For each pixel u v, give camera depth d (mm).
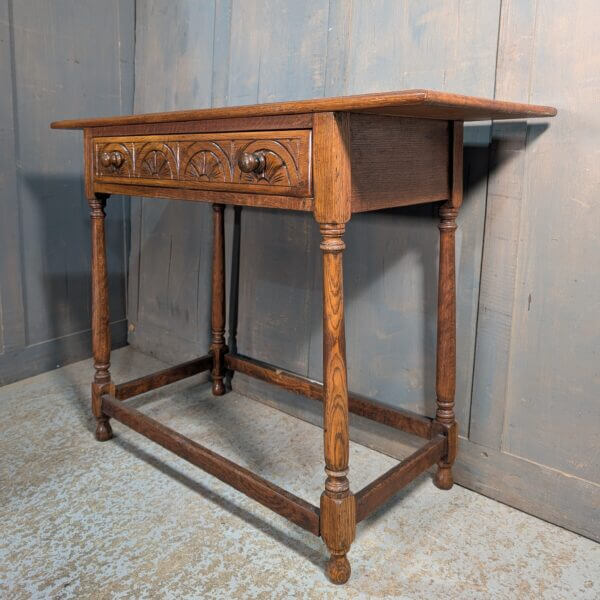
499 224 1604
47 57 2385
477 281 1682
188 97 2404
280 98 2057
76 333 2697
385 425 1957
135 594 1340
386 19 1737
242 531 1569
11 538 1516
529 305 1590
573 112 1440
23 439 2018
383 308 1912
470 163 1636
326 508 1349
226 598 1336
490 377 1692
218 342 2346
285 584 1383
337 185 1184
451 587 1378
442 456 1720
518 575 1419
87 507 1653
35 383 2479
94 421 2162
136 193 1678
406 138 1368
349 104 1085
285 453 1957
